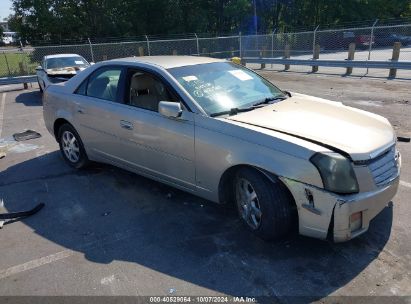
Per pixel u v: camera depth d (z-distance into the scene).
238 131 3.33
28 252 3.44
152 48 22.86
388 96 9.95
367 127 3.38
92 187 4.79
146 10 34.31
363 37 26.12
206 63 4.48
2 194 4.71
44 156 6.11
